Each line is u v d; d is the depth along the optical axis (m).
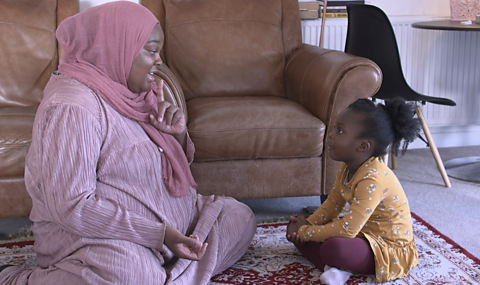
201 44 2.57
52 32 2.44
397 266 1.52
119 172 1.27
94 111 1.21
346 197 1.61
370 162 1.56
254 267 1.65
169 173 1.38
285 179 2.07
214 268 1.49
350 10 2.65
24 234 1.96
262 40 2.63
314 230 1.58
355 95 2.02
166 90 1.91
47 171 1.16
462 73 3.17
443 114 3.23
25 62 2.37
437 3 3.16
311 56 2.39
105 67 1.28
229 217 1.58
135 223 1.22
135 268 1.21
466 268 1.62
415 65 3.14
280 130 2.00
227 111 2.06
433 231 1.92
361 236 1.56
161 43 1.33
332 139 1.61
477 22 2.62
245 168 2.04
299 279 1.57
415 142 3.30
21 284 1.27
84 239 1.22
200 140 1.96
